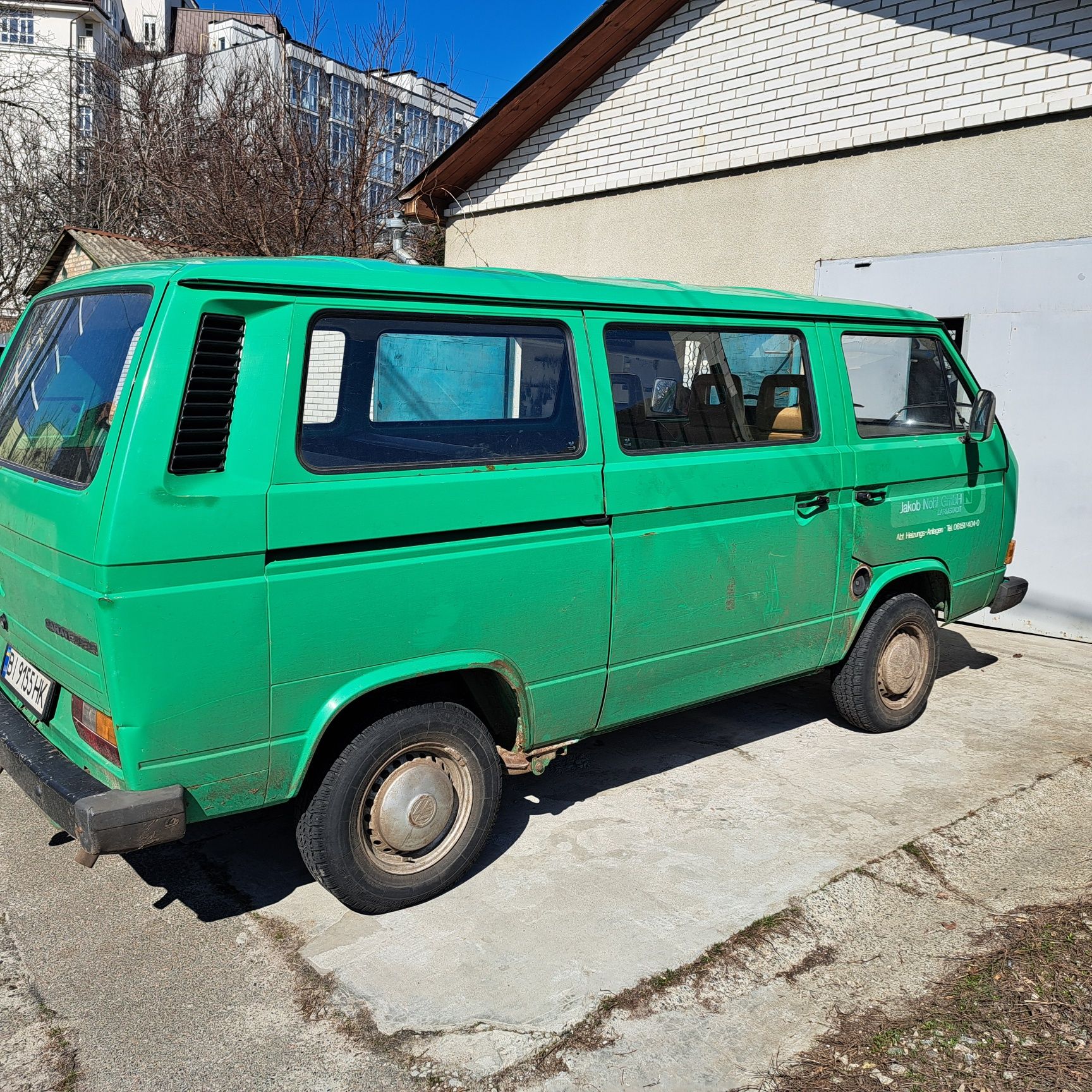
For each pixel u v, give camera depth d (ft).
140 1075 8.27
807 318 13.98
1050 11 21.21
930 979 9.61
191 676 8.70
